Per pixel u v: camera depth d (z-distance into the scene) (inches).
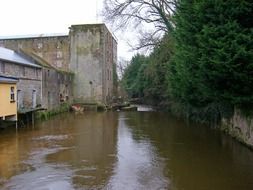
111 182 431.2
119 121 1160.2
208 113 975.6
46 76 1352.1
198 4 590.9
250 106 603.2
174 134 833.5
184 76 854.5
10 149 641.6
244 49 497.4
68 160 552.4
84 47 1863.9
